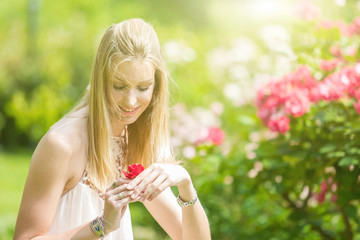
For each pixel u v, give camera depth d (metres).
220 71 8.32
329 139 4.01
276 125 4.14
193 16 23.33
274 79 4.52
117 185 2.28
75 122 2.45
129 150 2.75
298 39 4.55
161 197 2.71
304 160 4.02
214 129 5.23
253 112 6.53
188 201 2.52
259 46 7.17
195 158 5.13
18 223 2.31
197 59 8.98
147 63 2.37
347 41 4.34
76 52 13.70
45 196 2.31
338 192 3.91
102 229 2.22
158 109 2.64
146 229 6.27
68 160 2.36
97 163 2.46
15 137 15.05
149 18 19.36
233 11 18.00
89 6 16.75
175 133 5.73
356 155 3.75
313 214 4.46
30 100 13.55
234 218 5.37
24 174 11.34
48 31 14.47
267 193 4.59
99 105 2.41
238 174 4.75
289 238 4.37
